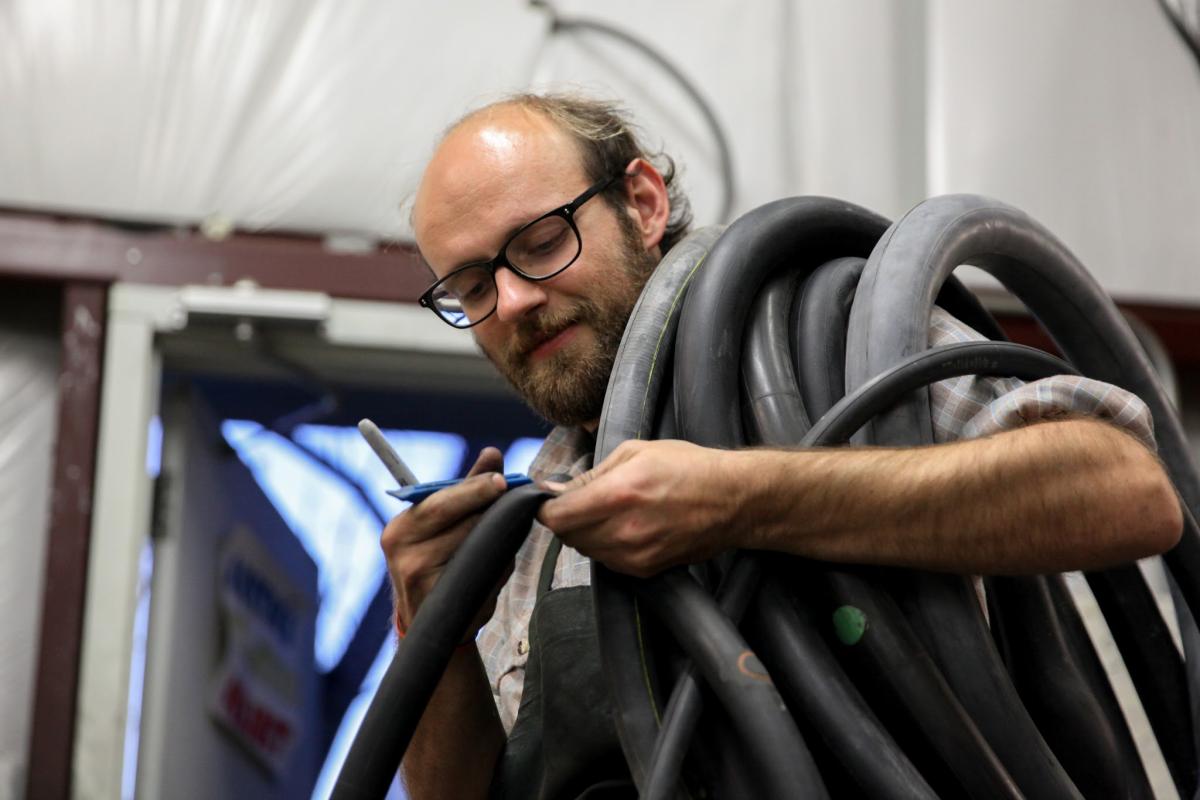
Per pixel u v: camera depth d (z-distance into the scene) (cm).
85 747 277
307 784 385
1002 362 120
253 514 349
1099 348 144
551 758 123
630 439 118
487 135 153
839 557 109
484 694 134
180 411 309
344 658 397
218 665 324
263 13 308
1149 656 139
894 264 124
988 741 110
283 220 301
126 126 302
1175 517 109
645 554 106
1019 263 138
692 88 313
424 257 161
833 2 324
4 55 303
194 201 301
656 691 106
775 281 132
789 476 107
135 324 295
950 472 106
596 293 148
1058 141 323
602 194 153
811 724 108
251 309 295
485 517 109
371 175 303
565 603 128
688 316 123
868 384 113
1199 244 323
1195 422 329
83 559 285
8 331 302
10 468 294
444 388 323
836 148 315
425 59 308
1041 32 329
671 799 98
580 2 316
